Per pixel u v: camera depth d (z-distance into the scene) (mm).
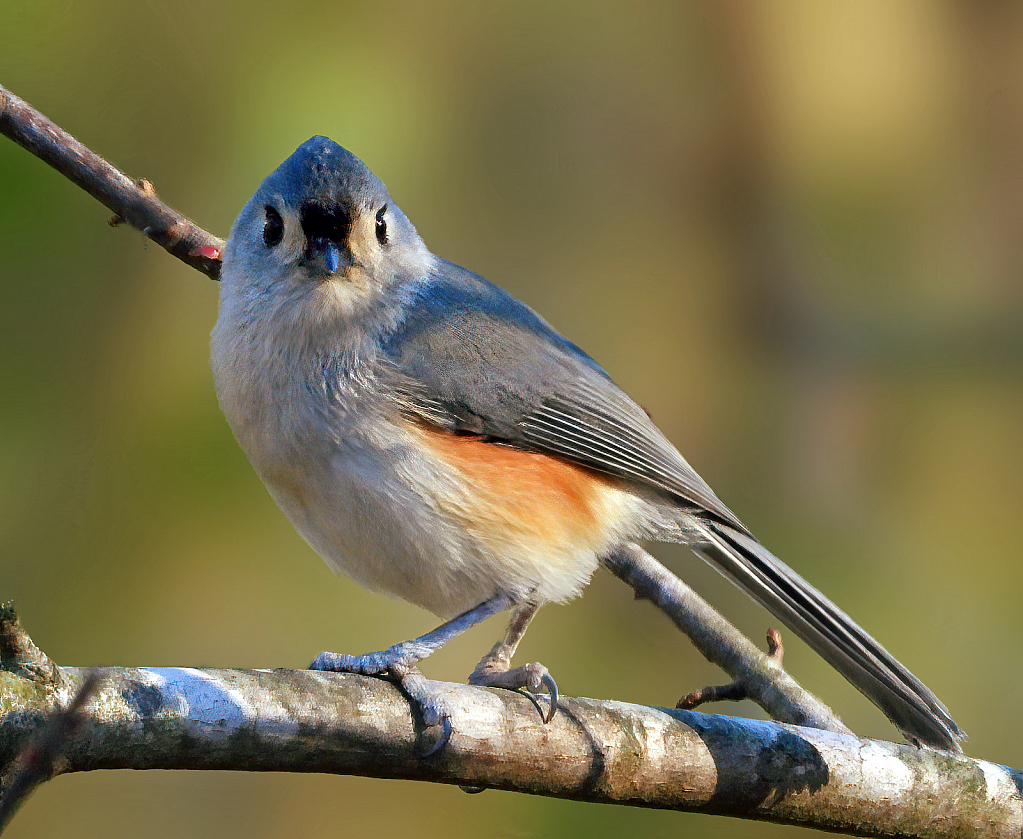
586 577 3117
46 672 3053
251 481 3180
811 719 3113
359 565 3111
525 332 3123
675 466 3127
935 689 3195
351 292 3104
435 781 3076
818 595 3123
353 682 3072
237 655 3174
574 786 3080
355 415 3102
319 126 3211
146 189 3143
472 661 3191
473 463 3105
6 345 3176
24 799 3047
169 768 3061
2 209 3166
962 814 3098
